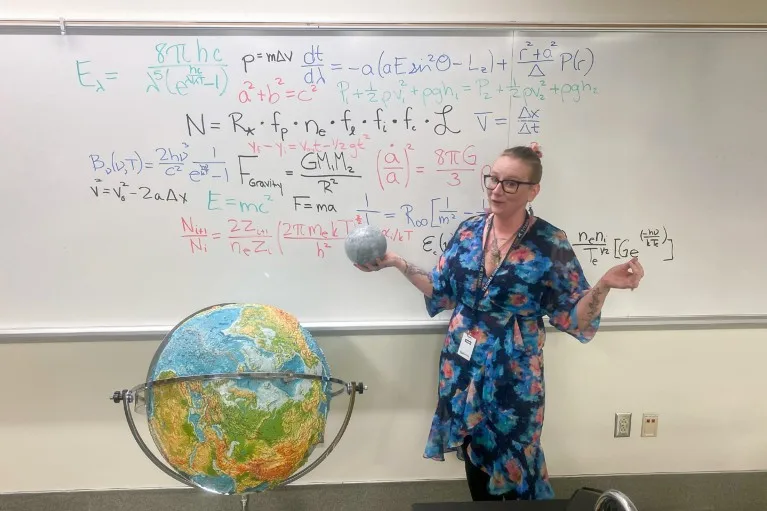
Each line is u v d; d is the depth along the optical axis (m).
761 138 1.65
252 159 1.59
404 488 1.79
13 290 1.61
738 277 1.72
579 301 1.36
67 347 1.65
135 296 1.64
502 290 1.37
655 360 1.76
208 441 1.04
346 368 1.73
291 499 1.77
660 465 1.82
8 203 1.57
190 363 1.08
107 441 1.71
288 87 1.56
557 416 1.78
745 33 1.59
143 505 1.74
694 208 1.68
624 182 1.65
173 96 1.55
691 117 1.63
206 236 1.62
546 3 1.58
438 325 1.70
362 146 1.60
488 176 1.56
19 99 1.52
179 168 1.58
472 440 1.47
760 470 1.83
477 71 1.58
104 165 1.57
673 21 1.59
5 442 1.68
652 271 1.70
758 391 1.79
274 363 1.09
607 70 1.59
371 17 1.56
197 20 1.52
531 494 1.42
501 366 1.39
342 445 1.76
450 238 1.67
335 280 1.67
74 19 1.49
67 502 1.72
